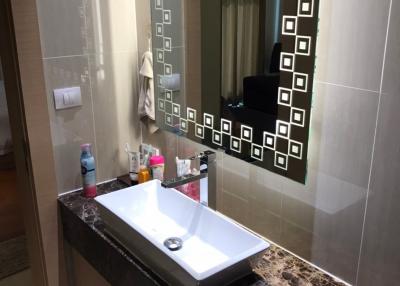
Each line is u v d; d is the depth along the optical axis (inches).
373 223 49.6
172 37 69.8
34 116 70.2
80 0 70.4
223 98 63.3
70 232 75.5
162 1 69.8
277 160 57.1
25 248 118.0
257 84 57.2
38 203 75.0
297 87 52.1
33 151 71.7
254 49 56.4
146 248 56.7
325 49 49.5
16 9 64.2
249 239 56.5
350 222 52.1
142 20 75.9
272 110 56.0
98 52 74.7
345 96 48.8
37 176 73.4
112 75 77.5
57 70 70.9
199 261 58.9
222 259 58.7
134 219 68.9
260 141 58.9
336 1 47.3
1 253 115.3
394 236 47.9
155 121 79.4
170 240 62.2
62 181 76.9
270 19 53.2
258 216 64.3
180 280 51.7
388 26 43.5
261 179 62.1
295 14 50.1
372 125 47.0
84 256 73.4
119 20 75.6
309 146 54.2
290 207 59.1
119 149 82.6
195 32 65.1
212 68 63.8
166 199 70.6
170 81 72.9
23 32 65.8
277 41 53.0
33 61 67.9
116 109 79.9
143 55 77.2
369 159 48.2
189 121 71.2
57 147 74.6
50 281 81.0
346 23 46.8
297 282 54.8
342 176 51.4
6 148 161.0
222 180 68.7
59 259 80.8
